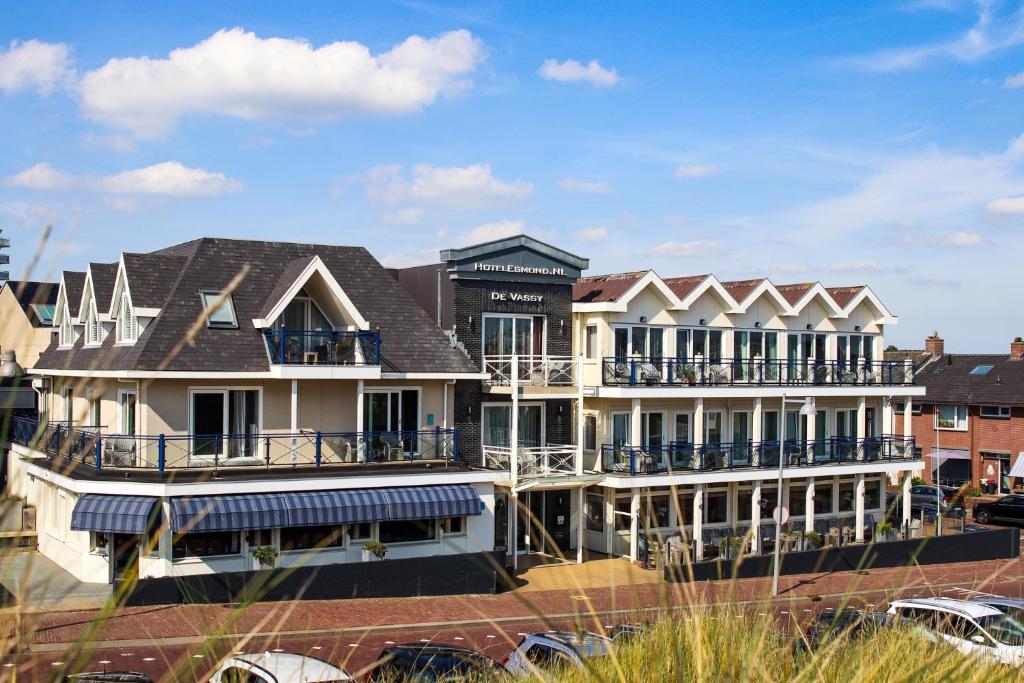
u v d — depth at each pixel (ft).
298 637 67.67
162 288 97.19
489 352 113.60
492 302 112.98
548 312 117.29
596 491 116.67
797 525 131.64
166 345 90.48
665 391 117.19
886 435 139.74
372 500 90.63
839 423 141.49
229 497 85.61
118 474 85.92
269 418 95.04
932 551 118.42
